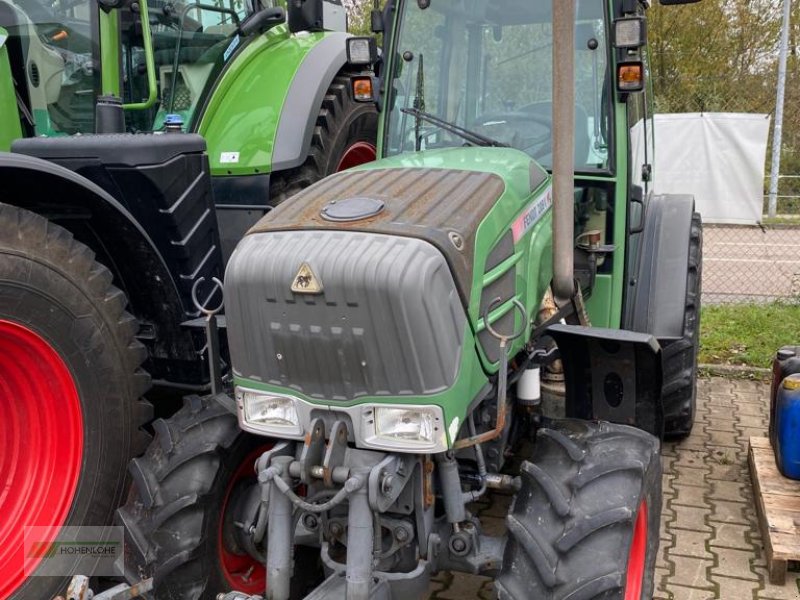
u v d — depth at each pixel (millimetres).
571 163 2479
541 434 2545
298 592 2770
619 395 2777
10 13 3547
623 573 2123
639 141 3896
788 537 3240
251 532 2588
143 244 2799
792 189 14070
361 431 2137
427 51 3502
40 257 2469
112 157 2822
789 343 6270
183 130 4016
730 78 14383
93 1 3555
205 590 2471
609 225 3348
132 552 2434
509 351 2473
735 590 3168
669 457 4395
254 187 3990
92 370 2633
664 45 15805
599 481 2316
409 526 2279
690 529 3633
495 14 3395
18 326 2410
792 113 13945
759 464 3854
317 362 2131
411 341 2033
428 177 2512
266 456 2223
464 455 2527
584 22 3225
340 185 2486
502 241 2428
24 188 2627
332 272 2049
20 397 2523
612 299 3416
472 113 3457
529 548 2209
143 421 2830
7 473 2541
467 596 3152
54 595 2531
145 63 3758
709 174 12445
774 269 10195
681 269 3961
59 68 3645
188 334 2994
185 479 2469
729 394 5410
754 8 15930
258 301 2168
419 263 2043
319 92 4281
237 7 4387
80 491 2615
